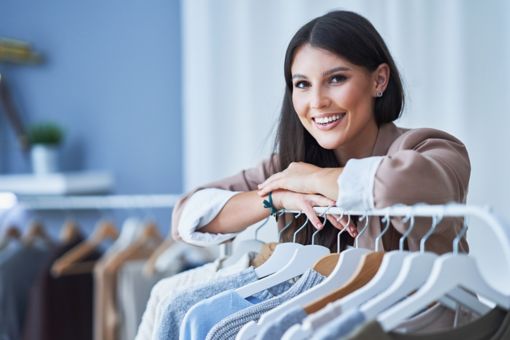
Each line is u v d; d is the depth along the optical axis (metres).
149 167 2.93
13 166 3.07
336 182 0.92
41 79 3.03
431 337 0.71
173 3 2.90
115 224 2.94
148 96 2.93
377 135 1.15
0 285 2.13
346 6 2.44
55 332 2.07
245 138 2.61
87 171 2.99
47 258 2.11
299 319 0.79
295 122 1.19
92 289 2.17
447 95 2.29
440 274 0.70
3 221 3.00
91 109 2.99
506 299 0.72
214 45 2.67
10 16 3.04
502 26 2.20
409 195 0.82
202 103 2.68
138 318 2.00
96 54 2.98
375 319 0.67
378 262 0.84
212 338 0.88
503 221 0.66
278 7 2.57
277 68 2.57
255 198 1.10
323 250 0.99
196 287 0.99
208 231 1.17
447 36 2.29
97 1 2.98
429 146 0.98
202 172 2.68
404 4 2.34
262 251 1.06
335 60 1.04
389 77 1.11
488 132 2.23
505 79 2.20
